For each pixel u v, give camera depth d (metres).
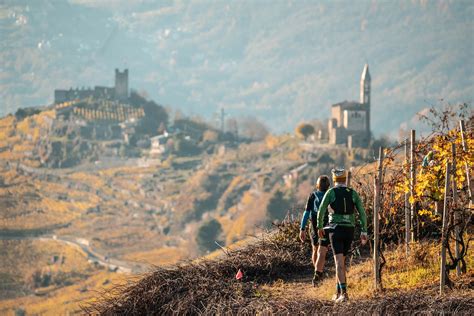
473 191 36.81
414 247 37.69
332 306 31.08
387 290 32.59
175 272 40.19
